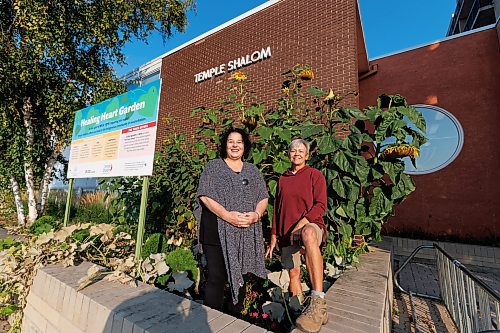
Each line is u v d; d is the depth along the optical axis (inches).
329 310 62.6
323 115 129.3
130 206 148.6
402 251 242.2
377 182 114.4
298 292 77.2
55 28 234.5
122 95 108.0
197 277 89.3
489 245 221.6
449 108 263.9
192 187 125.4
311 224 71.0
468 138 252.2
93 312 61.9
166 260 91.3
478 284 80.2
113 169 104.9
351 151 105.0
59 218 264.1
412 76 285.0
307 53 202.7
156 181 142.6
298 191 79.3
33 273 91.8
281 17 223.6
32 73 239.1
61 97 262.4
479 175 243.6
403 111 107.9
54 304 75.7
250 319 76.0
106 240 105.4
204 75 273.6
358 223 109.0
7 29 253.1
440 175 258.5
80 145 131.2
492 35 252.8
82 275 82.4
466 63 261.3
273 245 87.8
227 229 69.7
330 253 99.7
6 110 251.6
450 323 119.0
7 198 358.3
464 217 244.1
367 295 71.9
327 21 196.9
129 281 76.2
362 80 312.7
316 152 110.7
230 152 78.8
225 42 263.4
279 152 116.6
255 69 233.0
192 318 54.8
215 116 138.6
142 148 94.9
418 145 107.4
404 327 116.9
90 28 258.8
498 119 242.2
